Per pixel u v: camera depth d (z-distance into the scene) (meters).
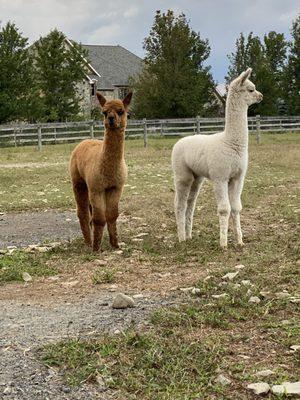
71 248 3.43
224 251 3.15
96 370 1.65
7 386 1.58
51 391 1.56
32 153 10.80
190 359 1.70
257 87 17.05
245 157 3.24
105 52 27.08
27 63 15.34
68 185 6.50
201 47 15.92
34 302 2.38
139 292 2.44
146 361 1.70
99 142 3.44
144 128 11.65
